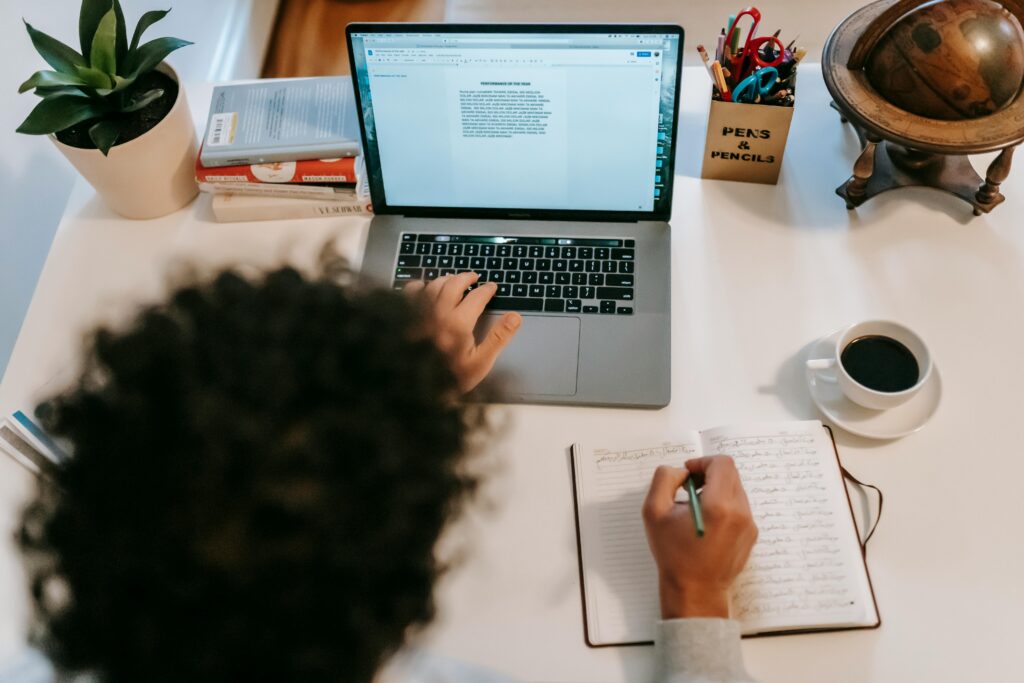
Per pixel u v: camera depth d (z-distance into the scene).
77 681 0.54
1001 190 1.02
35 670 0.75
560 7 1.92
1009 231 0.99
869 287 0.97
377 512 0.43
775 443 0.84
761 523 0.80
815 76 1.15
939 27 0.86
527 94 0.92
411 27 0.88
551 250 1.00
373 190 1.02
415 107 0.94
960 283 0.96
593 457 0.86
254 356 0.43
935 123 0.89
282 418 0.42
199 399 0.41
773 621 0.76
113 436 0.42
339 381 0.43
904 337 0.86
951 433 0.86
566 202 1.01
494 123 0.95
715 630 0.69
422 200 1.02
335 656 0.45
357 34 0.89
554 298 0.96
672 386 0.91
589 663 0.76
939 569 0.78
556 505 0.84
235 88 1.11
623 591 0.78
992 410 0.87
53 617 0.47
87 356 0.45
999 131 0.87
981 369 0.90
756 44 0.98
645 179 0.98
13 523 0.83
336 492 0.42
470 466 0.68
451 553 0.79
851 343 0.87
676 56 0.88
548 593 0.79
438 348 0.49
